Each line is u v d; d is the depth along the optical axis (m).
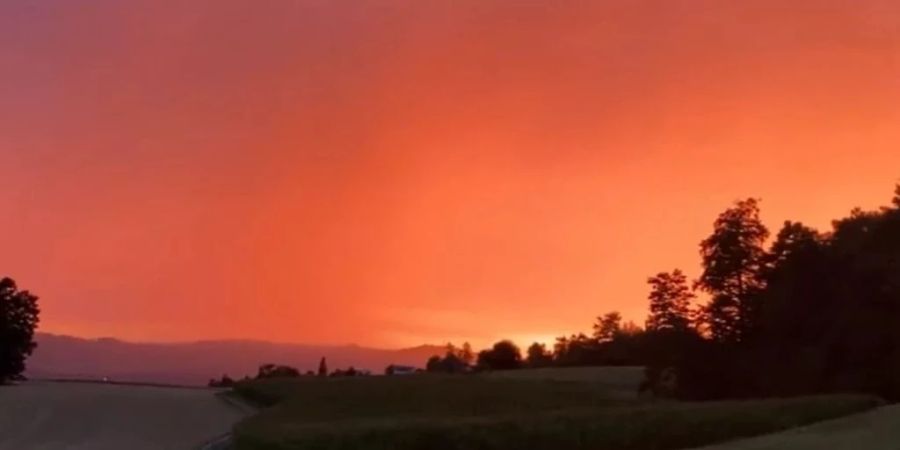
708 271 49.56
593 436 33.53
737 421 34.50
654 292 50.12
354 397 47.53
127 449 35.00
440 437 32.50
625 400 47.56
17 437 37.72
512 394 49.06
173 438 37.78
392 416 40.81
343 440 31.81
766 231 49.28
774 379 47.03
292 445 31.39
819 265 47.78
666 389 49.91
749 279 49.28
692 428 34.06
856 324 45.88
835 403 36.16
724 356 49.00
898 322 45.78
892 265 46.09
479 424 33.12
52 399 49.59
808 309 47.47
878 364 45.50
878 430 29.27
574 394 49.56
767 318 47.84
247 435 32.41
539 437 33.16
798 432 30.72
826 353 46.25
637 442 33.81
